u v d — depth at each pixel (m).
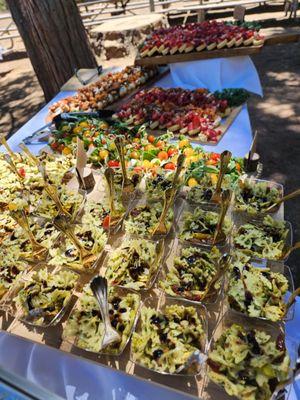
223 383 0.87
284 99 4.25
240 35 2.79
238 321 1.03
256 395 0.85
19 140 2.52
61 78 3.65
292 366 0.94
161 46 3.01
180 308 1.03
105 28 5.61
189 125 2.23
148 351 0.96
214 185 1.53
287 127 3.73
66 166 1.85
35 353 1.08
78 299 1.15
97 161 1.91
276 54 5.44
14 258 1.28
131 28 5.46
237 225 1.36
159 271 1.20
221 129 2.29
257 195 1.43
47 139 2.40
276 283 1.10
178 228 1.37
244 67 2.96
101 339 0.99
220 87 3.01
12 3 3.34
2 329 1.12
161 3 6.62
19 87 6.04
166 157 1.85
